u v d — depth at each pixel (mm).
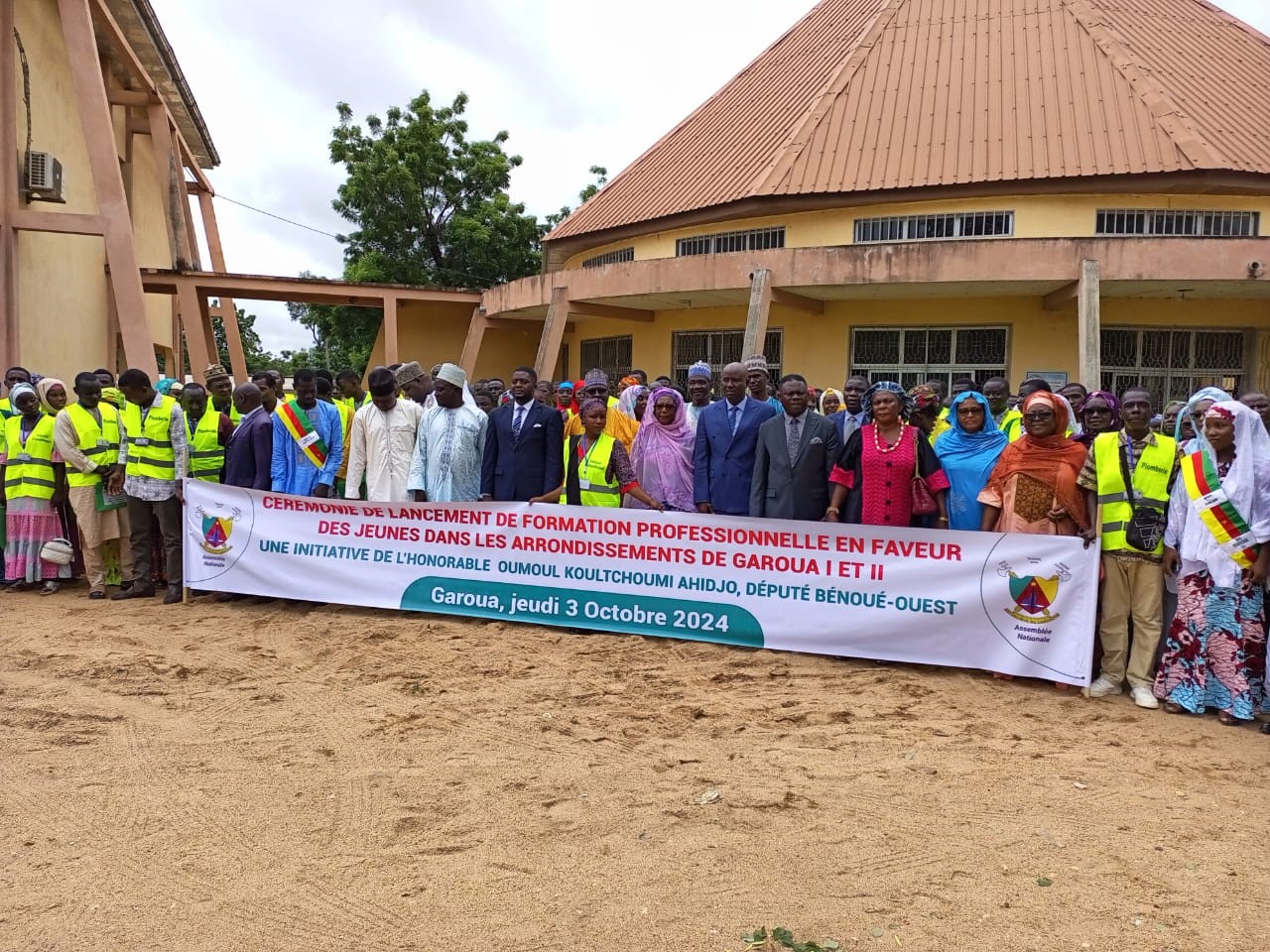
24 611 7211
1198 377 16609
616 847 3426
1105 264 14094
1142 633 5414
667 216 19500
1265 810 3898
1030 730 4867
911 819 3729
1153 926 2969
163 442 7480
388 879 3172
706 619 6402
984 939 2869
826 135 18781
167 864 3268
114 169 13891
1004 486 5859
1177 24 20828
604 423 6770
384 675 5547
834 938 2855
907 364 17656
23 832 3506
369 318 30719
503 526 6840
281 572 7379
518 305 20453
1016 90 18406
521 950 2764
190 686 5324
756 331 15625
